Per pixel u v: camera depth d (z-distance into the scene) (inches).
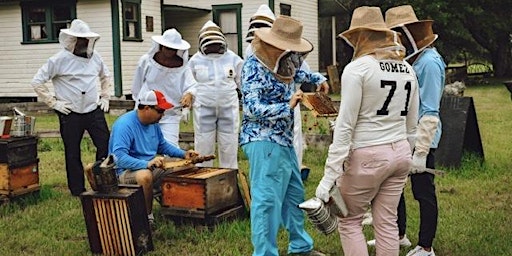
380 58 161.3
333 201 163.0
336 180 165.9
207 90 289.6
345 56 1129.4
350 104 158.6
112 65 784.3
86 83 306.5
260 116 189.8
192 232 240.7
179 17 944.9
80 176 311.6
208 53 291.9
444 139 358.0
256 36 191.3
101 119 313.1
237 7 908.6
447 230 241.0
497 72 1268.5
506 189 309.7
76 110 305.9
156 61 283.1
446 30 1114.7
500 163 372.8
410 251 204.8
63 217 270.5
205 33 289.6
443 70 190.5
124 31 793.6
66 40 299.7
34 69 830.5
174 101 288.0
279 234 239.9
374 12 163.8
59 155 434.6
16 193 291.7
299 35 191.5
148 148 248.5
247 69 194.1
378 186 165.2
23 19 824.9
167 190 249.4
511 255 212.7
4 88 850.1
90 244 223.8
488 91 948.0
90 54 307.1
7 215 276.4
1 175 289.0
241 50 914.1
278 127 195.3
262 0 896.3
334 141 161.2
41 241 237.8
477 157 367.9
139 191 220.8
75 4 795.4
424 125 182.5
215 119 293.9
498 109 687.7
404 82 164.1
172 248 226.5
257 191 195.8
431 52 189.0
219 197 250.4
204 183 242.2
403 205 218.5
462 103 359.3
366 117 161.5
